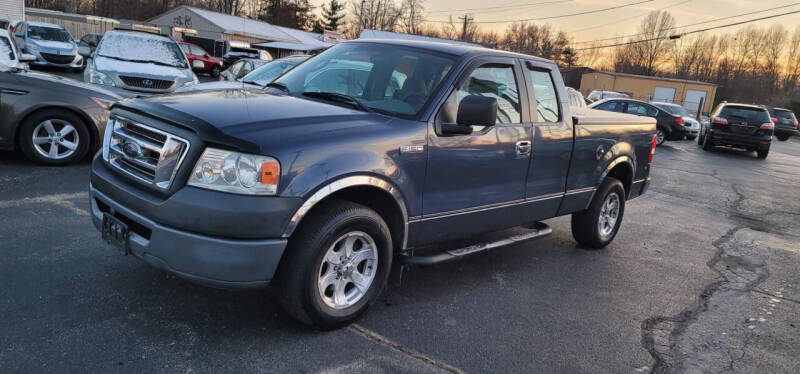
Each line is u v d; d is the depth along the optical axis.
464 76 3.96
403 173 3.53
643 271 5.38
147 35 10.92
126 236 3.17
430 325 3.72
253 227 2.91
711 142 18.31
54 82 6.85
